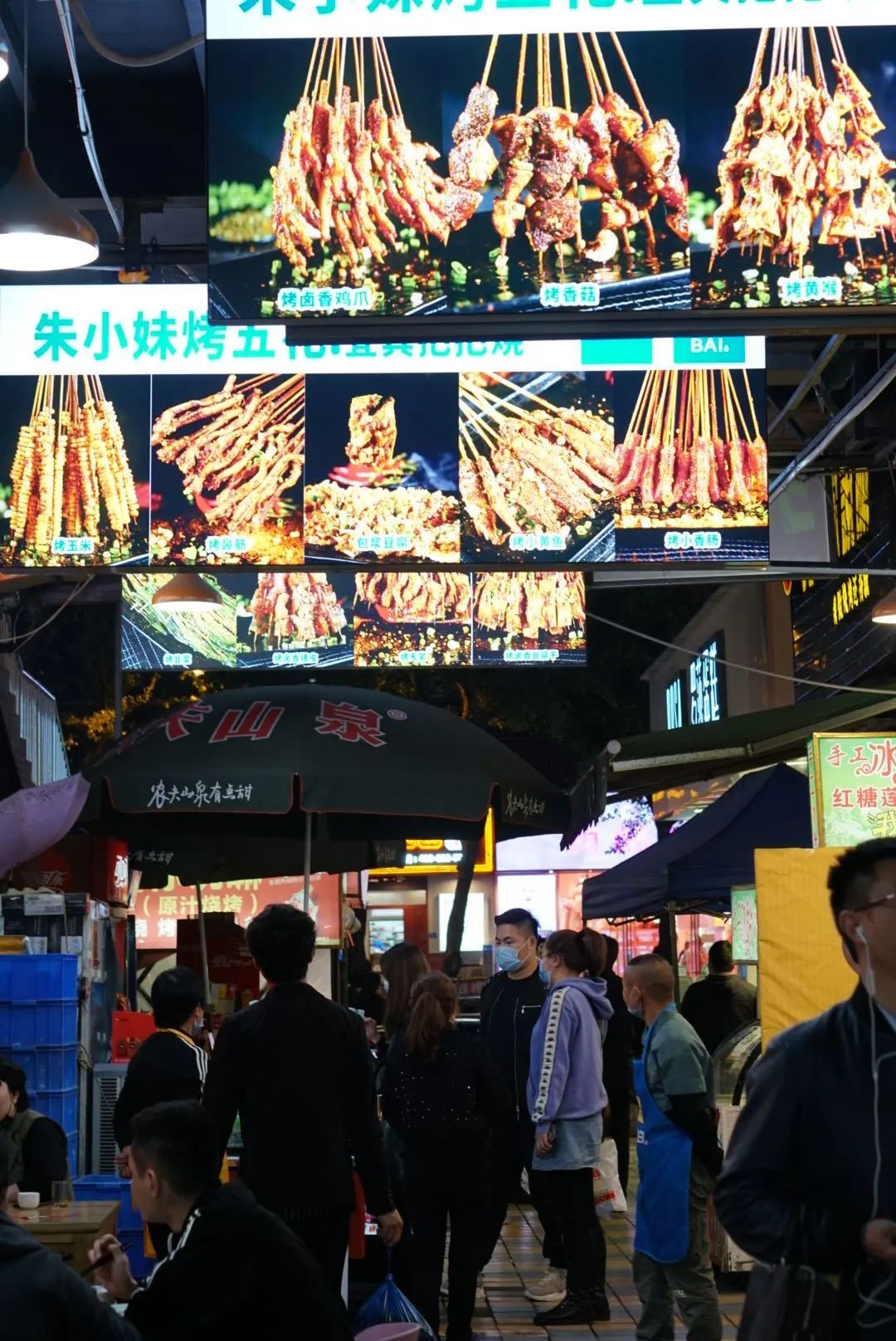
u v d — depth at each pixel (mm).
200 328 11047
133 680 27250
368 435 10938
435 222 7469
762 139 7449
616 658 27531
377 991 16328
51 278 11102
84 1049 9984
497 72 7570
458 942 18938
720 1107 10383
